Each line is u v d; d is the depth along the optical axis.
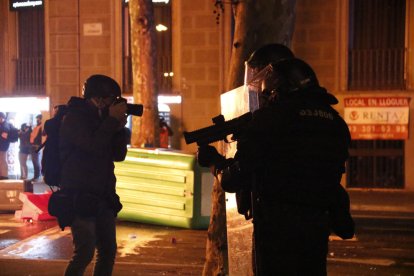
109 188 4.32
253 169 3.05
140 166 10.04
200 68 16.61
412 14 15.42
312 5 15.84
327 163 3.09
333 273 6.82
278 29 4.91
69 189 4.14
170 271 6.70
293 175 3.02
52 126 4.34
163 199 9.83
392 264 7.29
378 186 15.68
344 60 15.73
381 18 15.74
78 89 17.61
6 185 11.09
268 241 3.04
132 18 14.03
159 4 16.97
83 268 4.15
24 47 18.39
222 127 3.33
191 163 9.55
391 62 15.69
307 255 3.04
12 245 8.18
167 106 16.83
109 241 4.37
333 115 3.23
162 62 17.14
